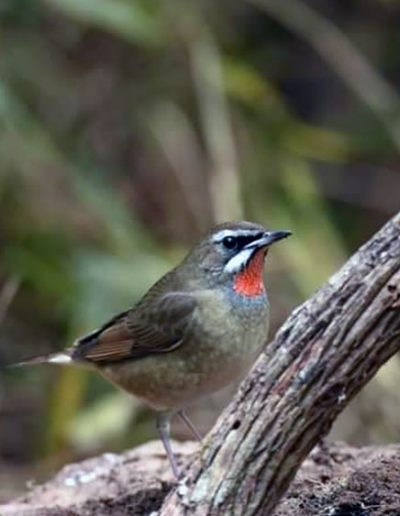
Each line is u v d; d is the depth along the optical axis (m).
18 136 14.28
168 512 6.18
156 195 16.19
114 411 13.21
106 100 16.38
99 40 16.36
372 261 5.74
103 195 14.45
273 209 14.91
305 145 15.61
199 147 16.05
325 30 15.88
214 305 8.78
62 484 9.02
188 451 9.51
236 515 5.98
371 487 7.45
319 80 18.00
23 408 14.79
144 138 16.34
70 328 13.52
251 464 5.95
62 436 13.02
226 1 17.20
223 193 14.20
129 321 9.04
